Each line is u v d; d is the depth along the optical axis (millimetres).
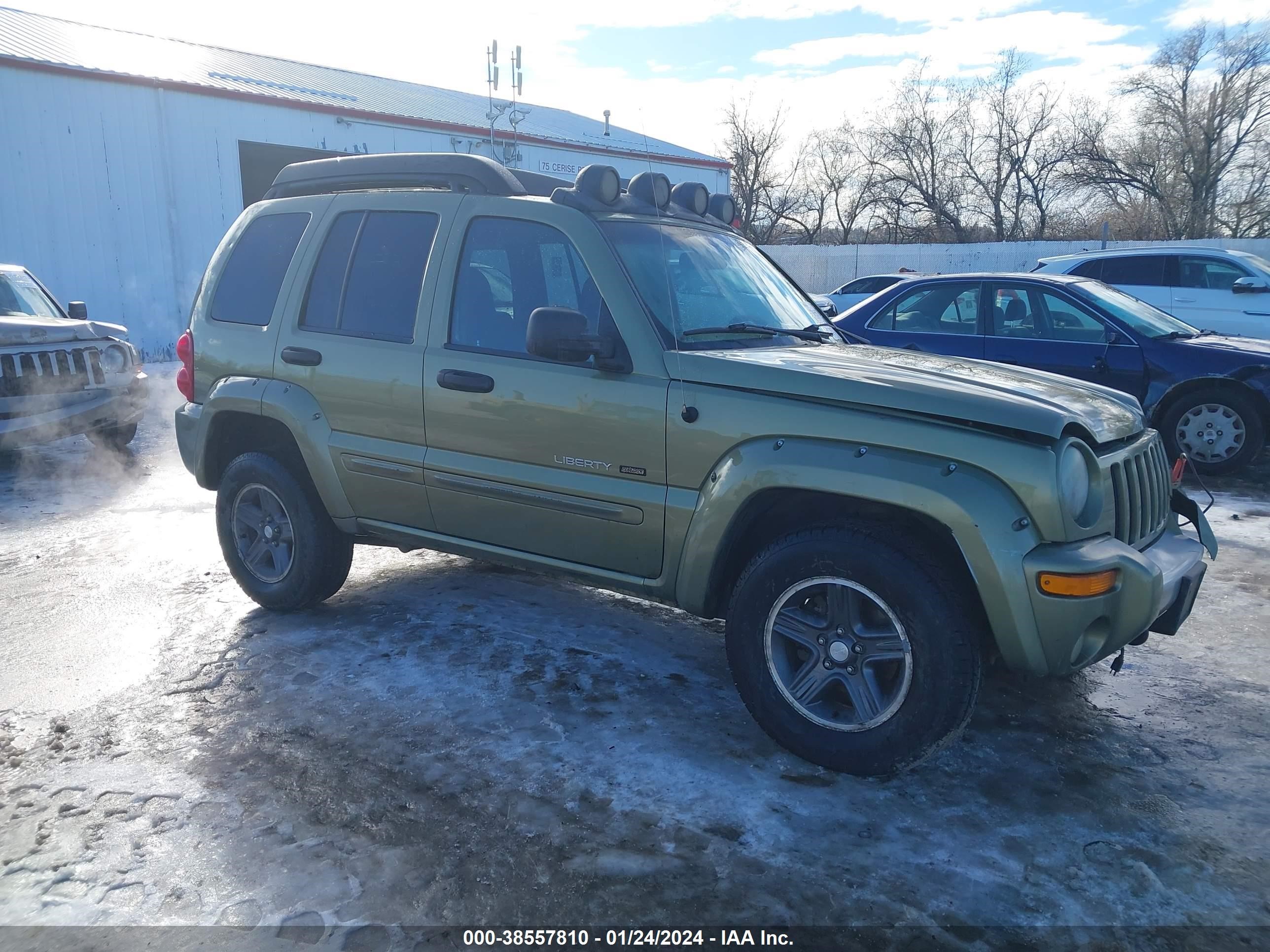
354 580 5254
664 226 4027
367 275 4242
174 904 2531
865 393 3061
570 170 25547
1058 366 8023
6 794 3068
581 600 4938
